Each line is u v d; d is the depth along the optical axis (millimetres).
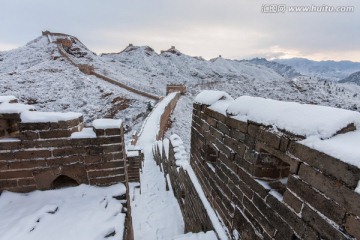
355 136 1554
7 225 2590
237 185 2912
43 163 3057
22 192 3096
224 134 3279
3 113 2789
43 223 2658
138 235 5422
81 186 3254
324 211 1573
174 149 7316
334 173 1468
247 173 2662
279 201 2086
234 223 2998
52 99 32812
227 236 3135
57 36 75312
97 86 38156
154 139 18281
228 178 3170
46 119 2943
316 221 1645
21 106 3021
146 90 50188
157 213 6512
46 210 2820
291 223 1923
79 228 2625
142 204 7238
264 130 2301
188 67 136750
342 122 1580
